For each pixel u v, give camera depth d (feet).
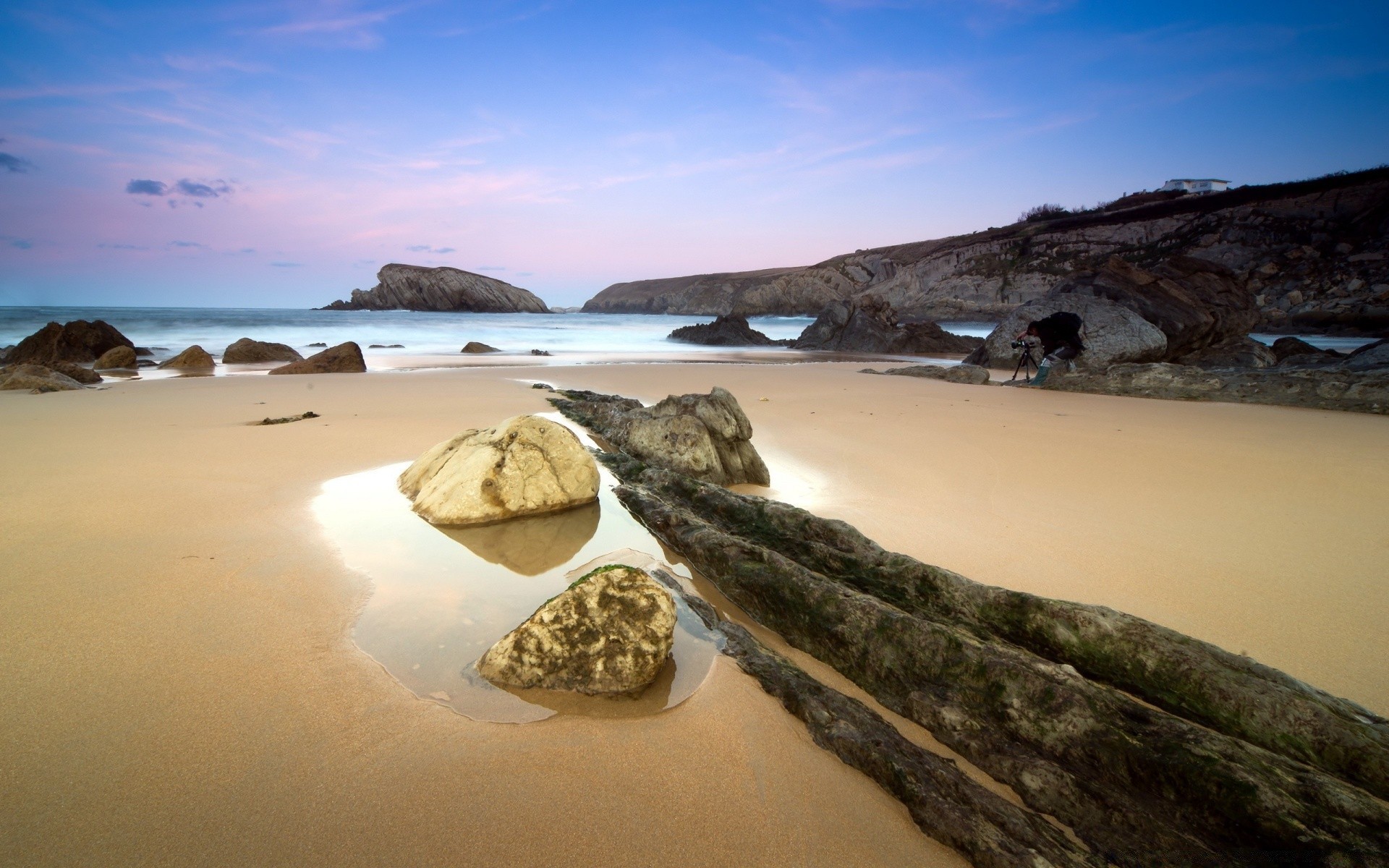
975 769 8.43
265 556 14.02
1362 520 17.38
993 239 272.31
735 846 6.98
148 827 6.77
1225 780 7.03
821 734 8.78
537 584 13.44
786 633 11.69
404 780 7.70
